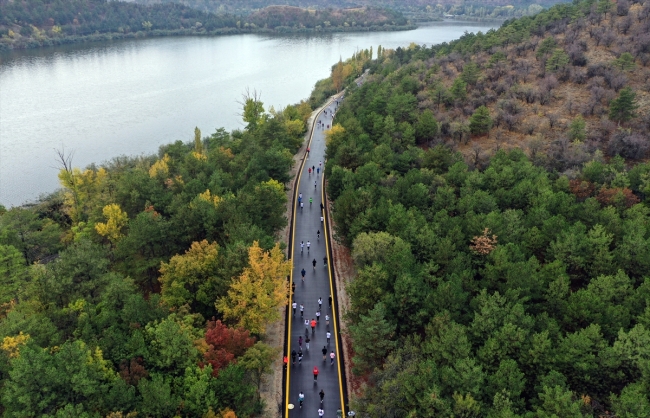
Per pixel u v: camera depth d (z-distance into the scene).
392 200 84.62
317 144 142.38
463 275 61.31
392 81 159.62
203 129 186.62
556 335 52.12
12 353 50.81
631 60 127.25
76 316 59.59
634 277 62.84
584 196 85.50
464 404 44.03
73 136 176.25
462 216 78.56
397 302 59.81
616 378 47.38
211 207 80.88
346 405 57.00
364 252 70.25
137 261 75.50
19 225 93.31
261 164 103.56
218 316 68.56
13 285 73.19
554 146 107.12
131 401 46.41
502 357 50.22
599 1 164.50
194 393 47.62
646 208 76.81
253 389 52.84
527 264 61.41
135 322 56.03
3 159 155.75
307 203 105.12
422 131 117.38
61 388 45.56
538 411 42.31
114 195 97.56
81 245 71.12
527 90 128.25
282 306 74.38
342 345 66.00
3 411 47.41
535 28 163.75
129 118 197.38
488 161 105.12
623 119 111.50
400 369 51.75
